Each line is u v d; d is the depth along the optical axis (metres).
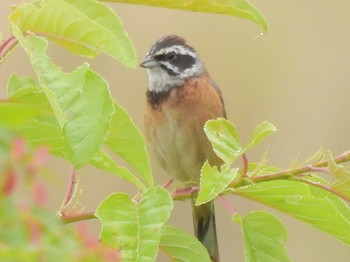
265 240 6.36
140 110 15.54
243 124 16.55
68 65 14.87
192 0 6.40
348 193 5.93
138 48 16.38
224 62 16.95
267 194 6.27
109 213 5.11
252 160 16.12
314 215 6.32
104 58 15.56
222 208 15.36
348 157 6.06
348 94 16.75
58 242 2.94
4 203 2.88
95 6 6.00
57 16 5.62
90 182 14.26
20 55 13.93
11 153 2.93
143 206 5.14
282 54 17.12
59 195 10.52
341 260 15.73
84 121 5.33
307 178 6.33
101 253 3.05
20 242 2.89
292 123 16.53
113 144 6.16
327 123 16.53
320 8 17.48
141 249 4.93
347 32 17.41
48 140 5.61
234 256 15.15
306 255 15.69
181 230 6.20
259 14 6.45
